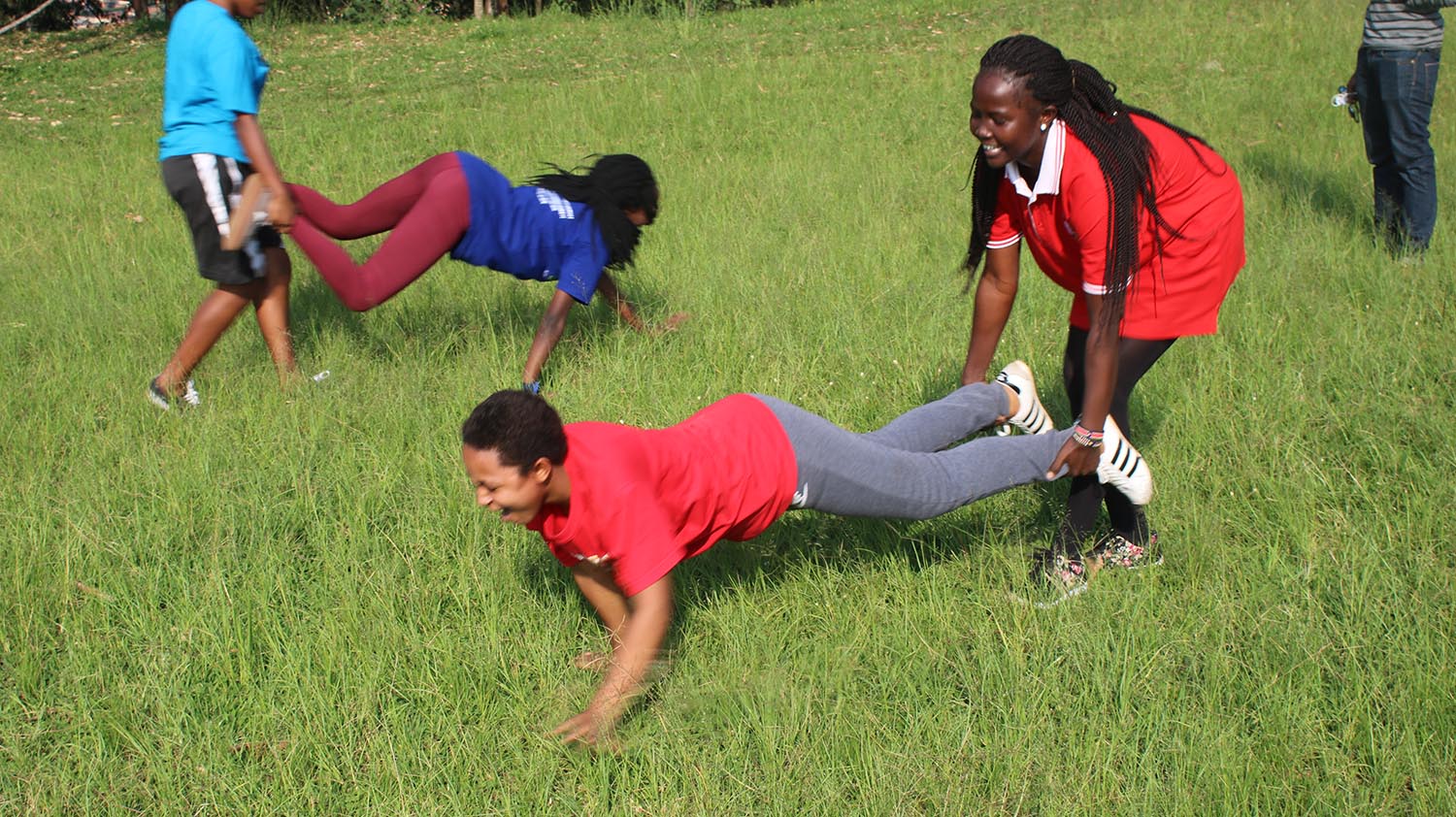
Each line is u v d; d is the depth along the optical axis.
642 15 19.00
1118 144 3.57
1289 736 3.30
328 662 3.64
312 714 3.49
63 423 5.14
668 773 3.32
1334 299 6.29
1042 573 4.04
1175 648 3.69
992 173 4.00
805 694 3.52
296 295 6.61
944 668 3.71
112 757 3.37
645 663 3.28
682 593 4.00
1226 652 3.68
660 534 3.24
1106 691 3.47
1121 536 4.16
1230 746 3.27
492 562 4.12
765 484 3.54
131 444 4.98
